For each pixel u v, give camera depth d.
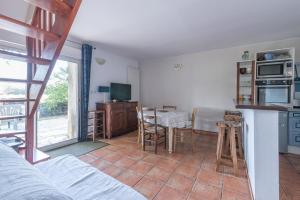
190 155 3.06
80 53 3.84
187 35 3.46
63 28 1.19
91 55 4.04
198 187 2.05
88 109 4.05
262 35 3.47
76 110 3.88
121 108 4.47
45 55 1.42
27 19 2.29
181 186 2.07
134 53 4.92
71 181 1.12
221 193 1.93
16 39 2.64
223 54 4.43
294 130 3.16
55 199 0.64
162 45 4.14
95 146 3.52
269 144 1.62
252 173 1.82
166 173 2.39
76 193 0.99
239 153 2.88
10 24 1.04
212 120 4.60
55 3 1.03
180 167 2.57
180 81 5.15
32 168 0.88
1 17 0.96
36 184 0.70
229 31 3.25
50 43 1.33
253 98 3.56
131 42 3.91
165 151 3.26
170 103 5.34
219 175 2.33
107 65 4.68
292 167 2.61
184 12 2.50
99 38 3.64
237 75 3.88
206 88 4.71
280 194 1.92
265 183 1.63
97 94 4.37
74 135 3.90
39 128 3.29
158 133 3.43
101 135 4.27
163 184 2.11
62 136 3.74
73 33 3.34
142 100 5.92
